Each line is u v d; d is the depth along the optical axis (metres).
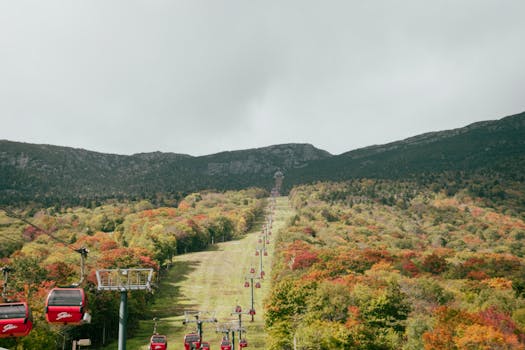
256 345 93.44
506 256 150.75
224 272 175.62
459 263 137.00
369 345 76.12
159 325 113.12
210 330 107.38
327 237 198.50
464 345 63.56
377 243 197.38
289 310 87.94
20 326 31.06
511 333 68.19
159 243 178.12
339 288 88.81
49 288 88.88
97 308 92.62
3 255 171.25
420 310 88.19
